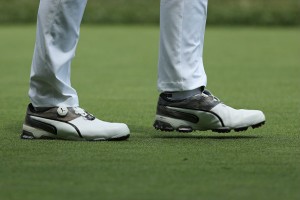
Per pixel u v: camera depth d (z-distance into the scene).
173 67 8.39
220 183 6.09
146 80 16.36
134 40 28.59
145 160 7.02
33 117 8.30
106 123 8.25
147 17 38.22
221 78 16.94
